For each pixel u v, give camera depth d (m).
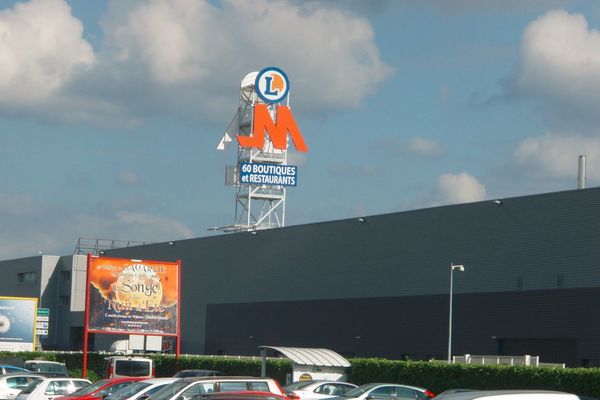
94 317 54.66
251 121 94.69
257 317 83.00
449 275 66.31
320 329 76.19
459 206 66.56
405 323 68.81
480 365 45.34
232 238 87.56
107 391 35.19
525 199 62.09
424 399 35.56
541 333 59.31
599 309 56.19
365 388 35.97
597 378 40.00
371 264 72.62
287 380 51.50
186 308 92.06
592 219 57.69
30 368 56.19
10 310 77.94
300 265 79.38
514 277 61.84
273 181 92.38
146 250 98.56
